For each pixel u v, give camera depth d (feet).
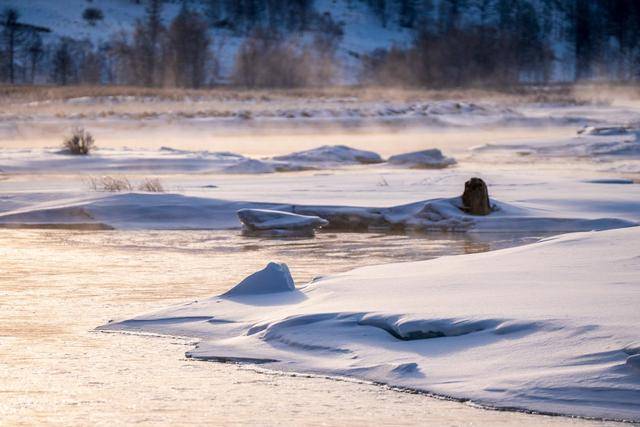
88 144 428.56
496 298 110.32
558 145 506.89
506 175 334.03
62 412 84.38
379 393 88.89
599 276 121.60
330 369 95.91
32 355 105.81
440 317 101.50
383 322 104.12
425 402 85.92
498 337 96.84
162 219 248.93
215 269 176.04
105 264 182.80
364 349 99.45
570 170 390.42
